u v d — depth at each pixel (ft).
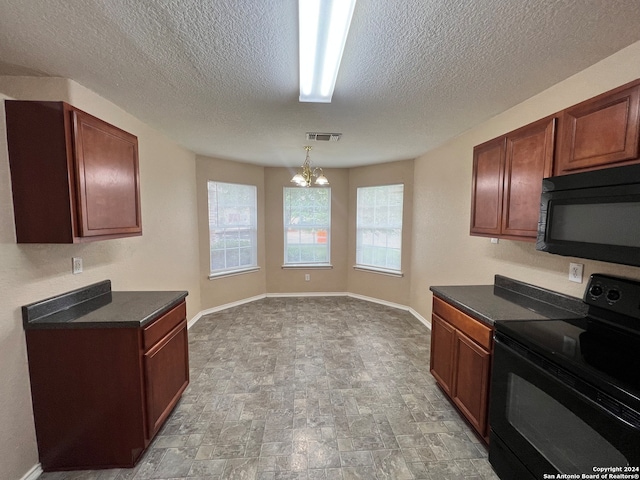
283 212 16.01
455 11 3.76
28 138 4.71
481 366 5.47
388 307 14.53
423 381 8.00
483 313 5.50
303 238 16.40
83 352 5.07
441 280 10.90
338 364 8.91
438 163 11.02
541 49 4.66
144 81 5.80
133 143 6.54
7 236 4.66
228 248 14.43
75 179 4.90
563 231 4.49
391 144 10.72
